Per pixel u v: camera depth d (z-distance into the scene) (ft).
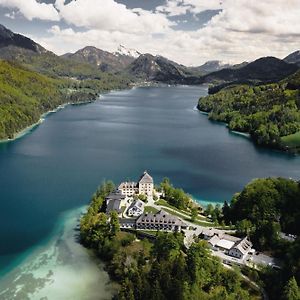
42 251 648.79
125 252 609.83
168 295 497.05
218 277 533.96
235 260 591.78
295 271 517.55
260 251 625.82
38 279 571.28
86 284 562.66
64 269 597.93
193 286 509.35
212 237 645.51
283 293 481.87
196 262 542.16
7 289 547.08
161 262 548.72
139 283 510.17
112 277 579.89
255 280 542.98
